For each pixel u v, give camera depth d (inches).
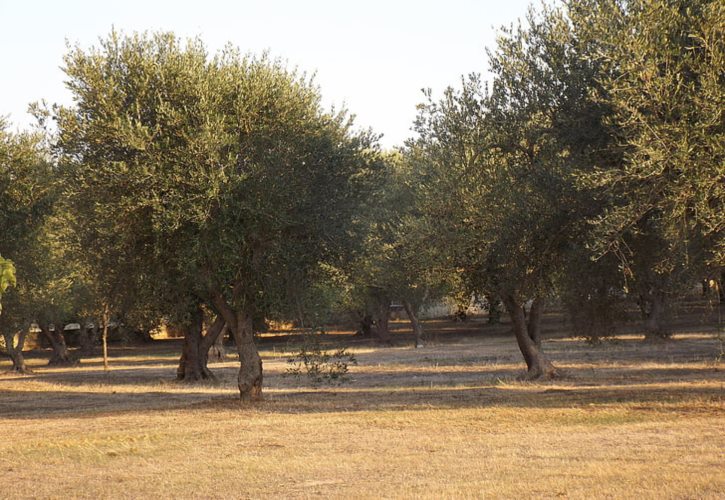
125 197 779.4
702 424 621.0
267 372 1664.6
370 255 1042.7
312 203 834.2
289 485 464.4
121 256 861.8
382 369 1601.9
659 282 898.1
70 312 2100.1
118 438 689.6
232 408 892.6
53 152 826.8
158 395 1230.3
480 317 3255.4
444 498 398.0
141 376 1728.6
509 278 940.0
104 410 980.6
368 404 893.8
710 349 1556.3
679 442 545.3
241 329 935.7
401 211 1170.0
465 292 1108.5
